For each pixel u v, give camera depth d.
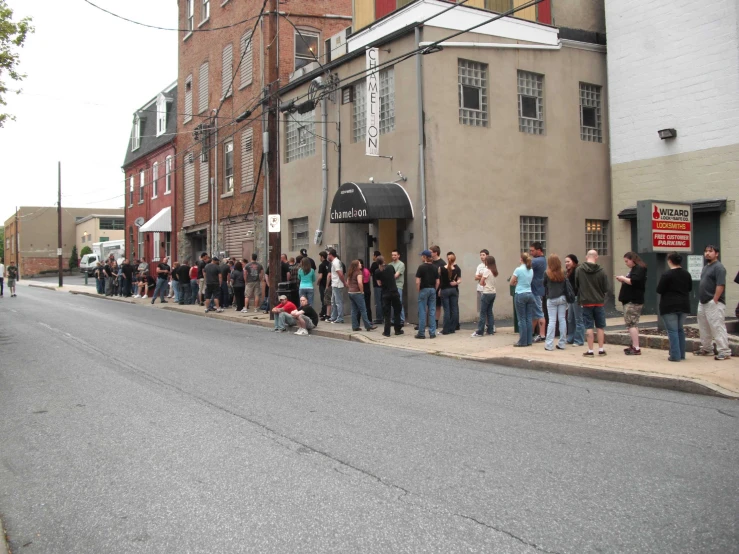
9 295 32.81
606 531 4.09
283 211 21.20
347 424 6.73
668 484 4.92
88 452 5.92
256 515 4.43
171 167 32.50
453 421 6.84
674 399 8.00
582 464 5.40
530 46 16.91
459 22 15.77
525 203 16.84
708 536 4.00
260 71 23.61
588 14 18.88
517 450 5.80
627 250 17.41
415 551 3.84
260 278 20.50
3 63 16.64
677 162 16.16
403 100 15.87
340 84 18.22
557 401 7.85
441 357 11.62
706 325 10.31
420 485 4.94
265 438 6.24
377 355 11.81
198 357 11.40
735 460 5.49
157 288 25.75
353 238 18.03
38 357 11.55
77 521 4.43
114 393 8.38
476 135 16.03
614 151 17.62
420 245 15.41
